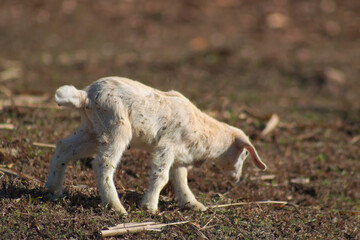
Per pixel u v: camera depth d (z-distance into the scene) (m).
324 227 19.00
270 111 38.00
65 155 17.67
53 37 62.50
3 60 50.28
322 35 69.94
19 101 32.12
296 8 77.62
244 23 72.00
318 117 38.78
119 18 70.75
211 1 78.19
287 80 51.34
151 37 65.44
